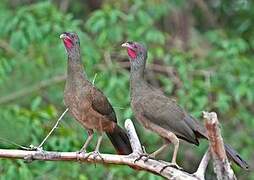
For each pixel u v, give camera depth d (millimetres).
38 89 15844
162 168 9484
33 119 13367
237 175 15977
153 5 16641
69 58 10367
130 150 10461
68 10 19141
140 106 10344
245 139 15734
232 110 15906
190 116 10367
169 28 18516
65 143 12984
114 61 15906
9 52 15695
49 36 15258
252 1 19016
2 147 12711
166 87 15508
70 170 13602
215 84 15719
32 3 18766
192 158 16625
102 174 14625
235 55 15828
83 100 10266
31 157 9562
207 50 17500
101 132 10414
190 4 18828
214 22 19250
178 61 15539
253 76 15531
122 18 16047
